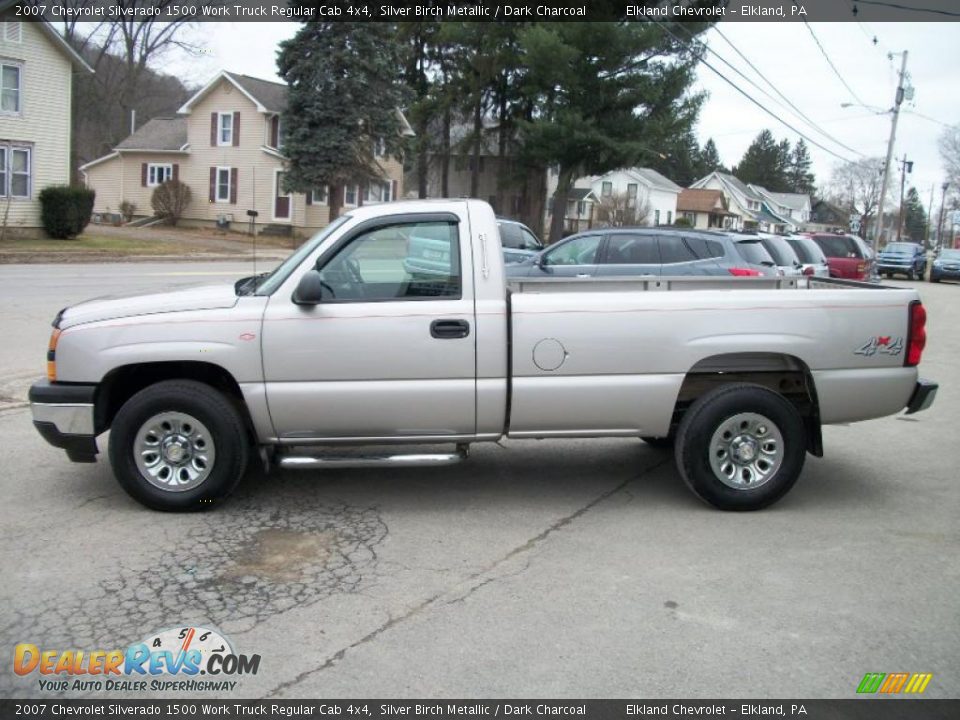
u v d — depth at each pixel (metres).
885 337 5.44
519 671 3.48
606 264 11.63
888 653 3.66
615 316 5.21
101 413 5.25
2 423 7.32
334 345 5.07
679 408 5.73
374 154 35.94
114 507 5.37
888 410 5.54
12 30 28.08
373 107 33.91
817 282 6.56
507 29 37.00
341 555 4.68
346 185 34.91
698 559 4.67
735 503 5.41
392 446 6.03
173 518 5.20
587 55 32.72
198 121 40.97
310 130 33.53
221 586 4.26
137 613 3.96
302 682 3.40
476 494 5.79
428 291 5.18
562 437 5.40
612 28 31.47
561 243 12.08
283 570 4.46
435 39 40.28
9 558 4.56
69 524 5.07
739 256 11.22
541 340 5.17
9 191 28.69
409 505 5.54
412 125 42.34
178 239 34.69
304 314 5.07
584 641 3.73
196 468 5.24
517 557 4.68
